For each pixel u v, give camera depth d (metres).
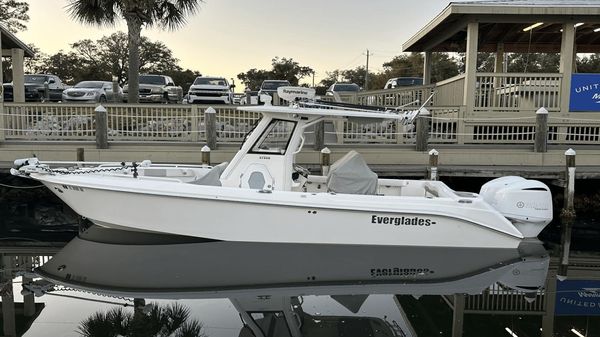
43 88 22.14
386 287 6.50
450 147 11.77
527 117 12.30
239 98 26.27
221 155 11.15
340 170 8.03
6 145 11.52
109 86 22.67
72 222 10.13
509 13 12.14
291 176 8.02
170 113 11.83
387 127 11.94
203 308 5.80
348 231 7.66
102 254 7.66
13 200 11.64
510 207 8.00
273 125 8.03
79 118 11.76
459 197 7.82
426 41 16.69
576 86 12.86
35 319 5.53
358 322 5.52
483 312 5.93
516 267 7.58
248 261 7.23
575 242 9.31
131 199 7.73
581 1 12.55
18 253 8.03
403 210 7.56
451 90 14.24
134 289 6.35
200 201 7.56
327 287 6.45
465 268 7.22
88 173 8.38
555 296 6.52
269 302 5.98
